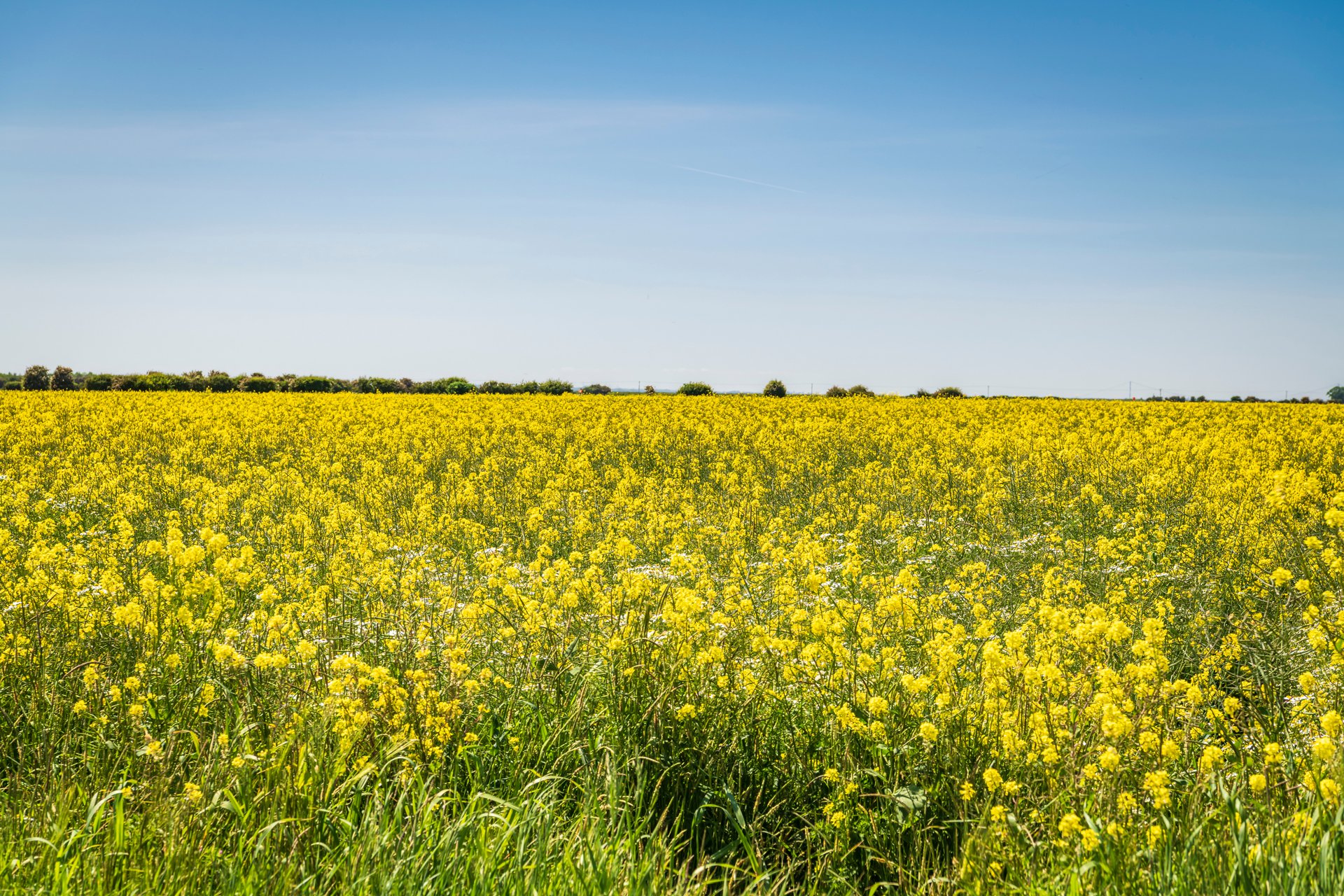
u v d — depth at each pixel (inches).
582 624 215.5
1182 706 181.2
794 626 205.6
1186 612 273.3
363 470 632.4
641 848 145.9
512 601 228.7
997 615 287.1
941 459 639.8
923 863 141.5
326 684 187.2
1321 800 136.3
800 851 156.5
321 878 132.6
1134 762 153.3
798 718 179.6
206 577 213.0
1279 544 322.0
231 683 189.8
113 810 148.8
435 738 170.4
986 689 173.5
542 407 1186.6
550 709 184.2
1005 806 149.2
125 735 170.7
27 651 193.9
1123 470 551.5
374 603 261.0
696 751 169.0
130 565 302.2
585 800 153.6
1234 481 479.8
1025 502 492.7
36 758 165.8
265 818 141.8
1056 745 158.6
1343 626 190.1
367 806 148.8
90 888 121.6
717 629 203.3
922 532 421.1
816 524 451.5
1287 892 118.8
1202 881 122.6
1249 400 1804.9
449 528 422.3
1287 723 184.9
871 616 223.6
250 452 742.5
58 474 587.2
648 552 382.9
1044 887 127.6
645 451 738.8
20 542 358.0
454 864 130.6
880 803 156.7
